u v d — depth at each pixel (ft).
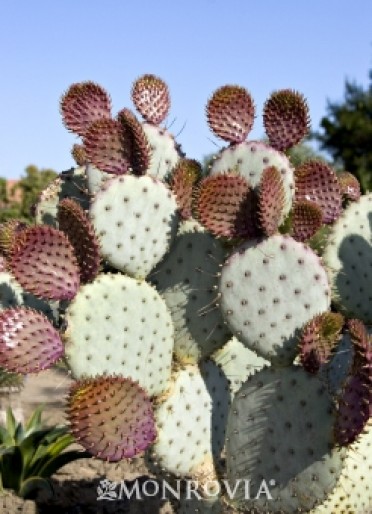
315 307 5.28
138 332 5.50
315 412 5.18
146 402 5.05
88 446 4.93
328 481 5.19
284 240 5.30
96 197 5.60
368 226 6.28
